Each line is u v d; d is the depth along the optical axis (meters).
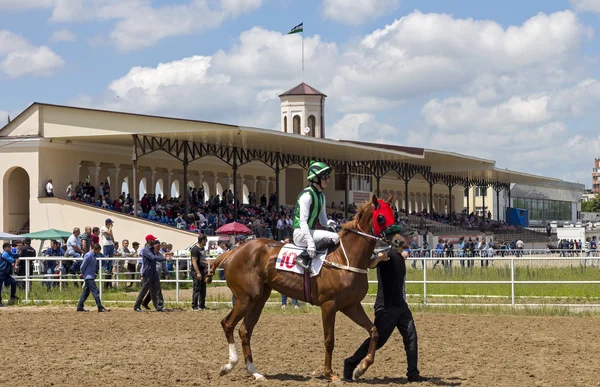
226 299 23.61
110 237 27.55
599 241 74.75
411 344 11.12
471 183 79.88
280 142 44.44
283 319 18.62
